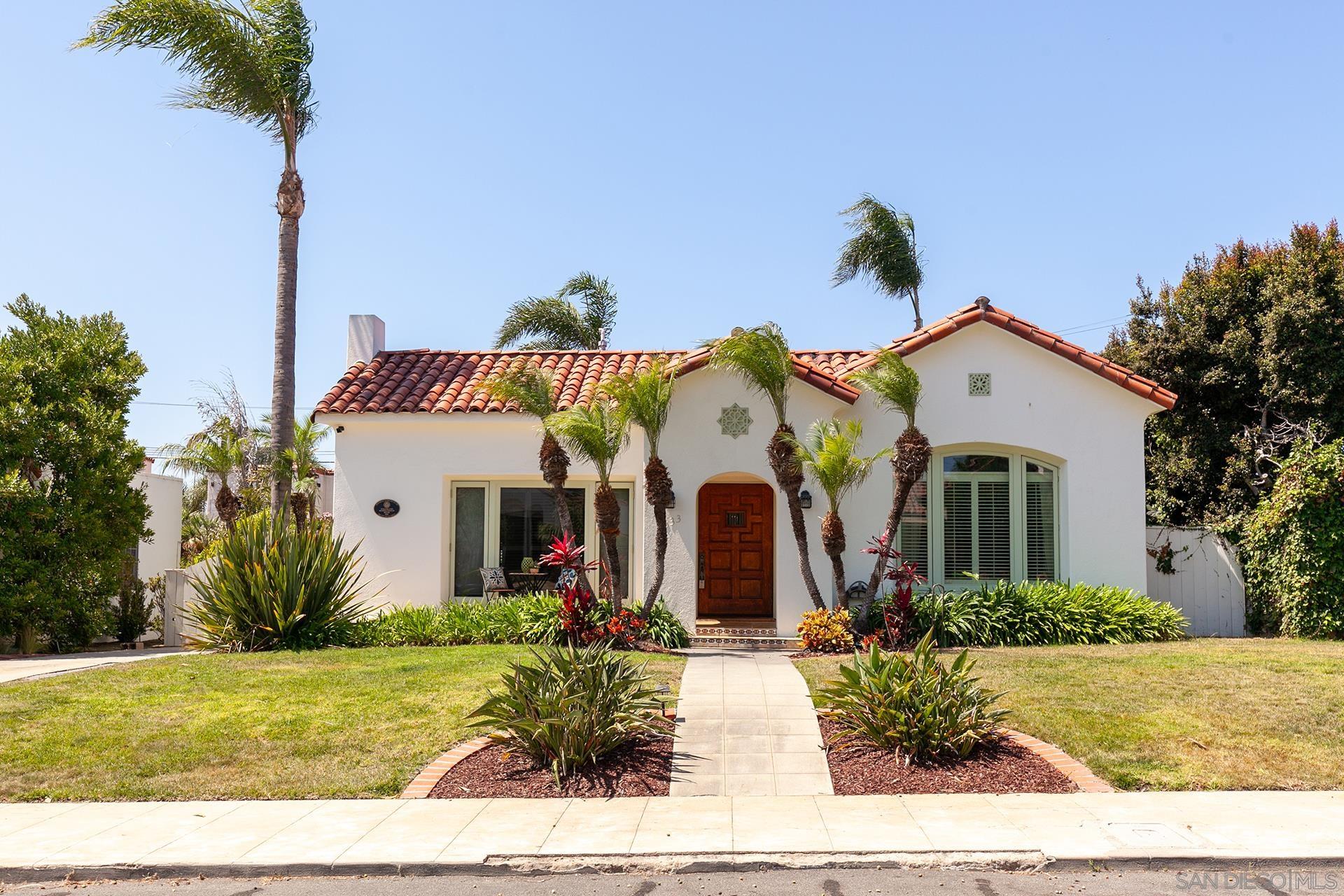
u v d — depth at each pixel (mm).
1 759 8914
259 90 16203
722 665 12453
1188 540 17156
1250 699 10141
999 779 8336
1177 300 20438
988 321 16203
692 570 15555
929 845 6828
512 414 16297
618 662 9711
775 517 17109
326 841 7062
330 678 11445
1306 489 15180
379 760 8914
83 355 17422
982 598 14914
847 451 14000
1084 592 15258
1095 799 7883
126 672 11984
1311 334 18359
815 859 6688
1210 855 6559
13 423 15977
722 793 8211
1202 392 20094
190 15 15227
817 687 11008
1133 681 10984
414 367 18516
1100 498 16188
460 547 16984
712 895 6199
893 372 14312
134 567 19516
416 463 16703
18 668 13273
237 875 6605
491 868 6629
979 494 16656
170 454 28969
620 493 16938
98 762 8875
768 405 15852
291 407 16969
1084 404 16297
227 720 9914
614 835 7152
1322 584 15125
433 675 11523
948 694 9023
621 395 14367
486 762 8859
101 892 6359
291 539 14742
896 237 26375
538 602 15008
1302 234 19344
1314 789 8062
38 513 15984
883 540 14531
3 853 6844
